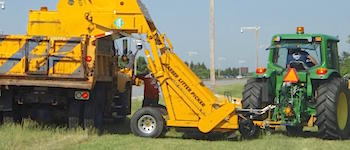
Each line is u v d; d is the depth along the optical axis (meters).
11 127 12.26
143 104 14.66
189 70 12.21
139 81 15.59
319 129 12.22
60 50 12.04
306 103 12.53
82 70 11.99
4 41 12.13
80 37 12.03
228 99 12.88
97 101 12.92
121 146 10.66
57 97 12.49
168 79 12.17
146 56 12.41
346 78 13.73
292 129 13.70
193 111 11.98
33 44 12.08
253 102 12.50
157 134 12.09
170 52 12.30
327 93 12.11
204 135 12.59
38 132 11.92
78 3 13.23
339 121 12.41
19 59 12.10
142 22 12.66
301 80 12.48
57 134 11.74
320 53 12.91
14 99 12.57
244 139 12.16
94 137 11.93
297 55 13.06
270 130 13.25
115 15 12.87
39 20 13.45
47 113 12.91
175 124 12.03
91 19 13.08
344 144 11.48
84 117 12.55
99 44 13.00
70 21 13.27
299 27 13.30
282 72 12.91
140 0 13.10
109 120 15.74
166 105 12.14
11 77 12.16
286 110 12.10
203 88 12.05
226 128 11.80
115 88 14.52
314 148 10.80
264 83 12.68
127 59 15.50
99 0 13.09
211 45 23.06
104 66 13.47
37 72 12.04
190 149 10.47
